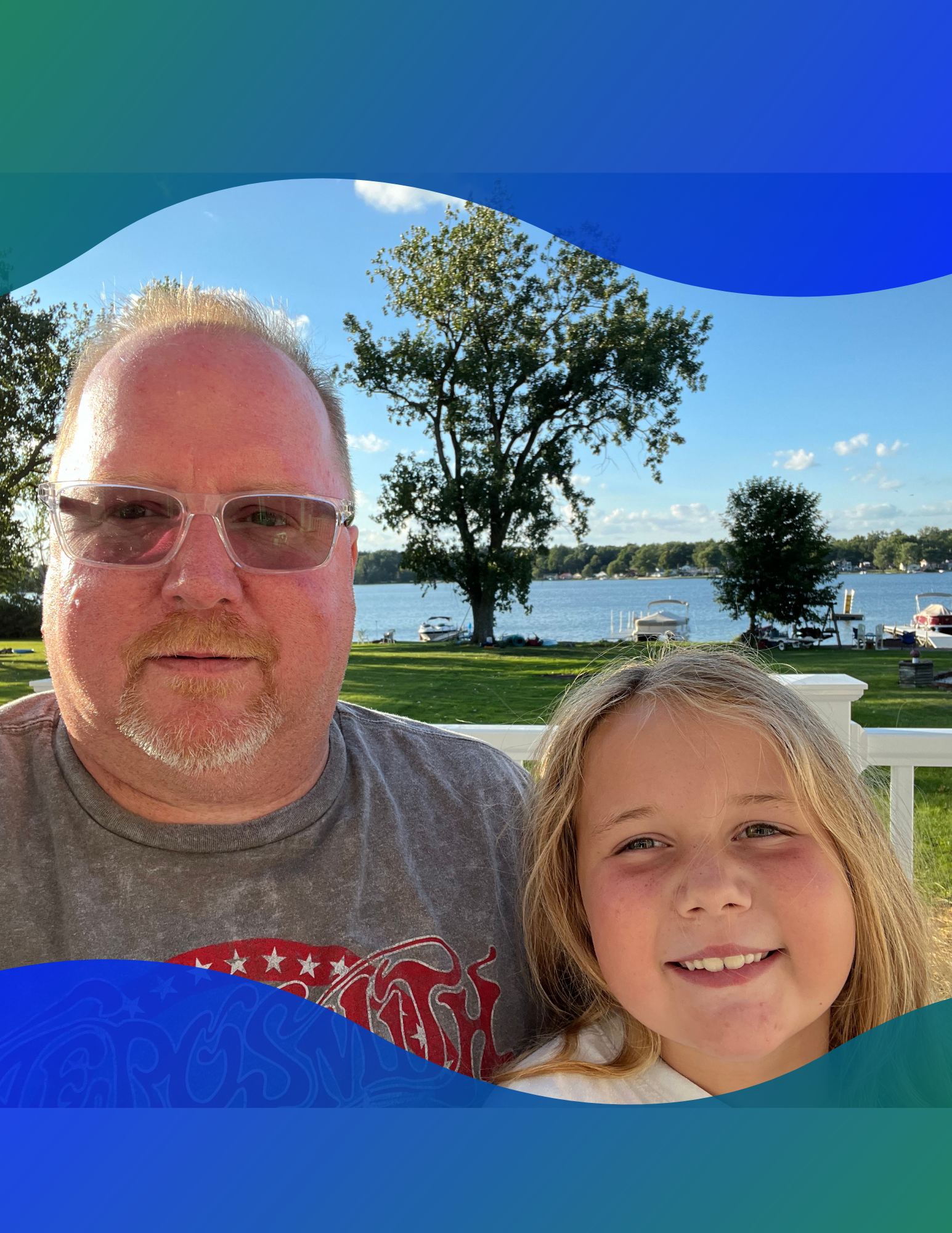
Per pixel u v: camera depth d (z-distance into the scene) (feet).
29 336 52.34
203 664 3.56
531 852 4.30
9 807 3.64
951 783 18.94
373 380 90.94
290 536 3.76
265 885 3.66
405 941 3.82
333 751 4.21
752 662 4.56
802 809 3.71
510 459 91.97
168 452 3.62
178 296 4.15
